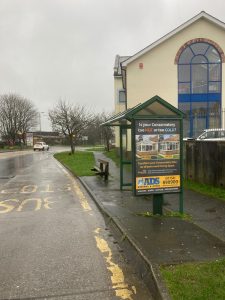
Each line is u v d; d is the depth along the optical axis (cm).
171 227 661
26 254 561
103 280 461
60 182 1433
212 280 424
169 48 2308
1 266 513
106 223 752
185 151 1280
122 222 704
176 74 2314
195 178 1199
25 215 834
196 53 2323
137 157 732
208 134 1972
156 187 743
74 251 573
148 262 482
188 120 2342
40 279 466
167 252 522
